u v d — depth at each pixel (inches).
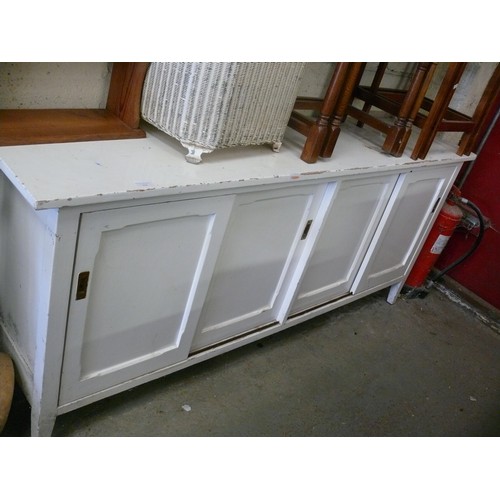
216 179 47.3
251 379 70.2
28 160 41.2
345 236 73.7
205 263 52.9
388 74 88.4
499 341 98.3
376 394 74.8
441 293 108.5
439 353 89.1
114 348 51.8
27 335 50.1
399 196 75.5
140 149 49.5
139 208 42.9
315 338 82.5
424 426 71.6
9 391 49.8
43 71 48.7
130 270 47.1
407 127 68.8
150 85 49.6
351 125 82.0
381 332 89.7
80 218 39.5
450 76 67.1
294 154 60.3
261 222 57.8
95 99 54.2
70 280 42.1
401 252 90.2
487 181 98.9
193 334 59.4
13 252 49.4
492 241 100.7
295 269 68.4
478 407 78.8
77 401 51.6
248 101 49.0
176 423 60.5
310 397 70.3
